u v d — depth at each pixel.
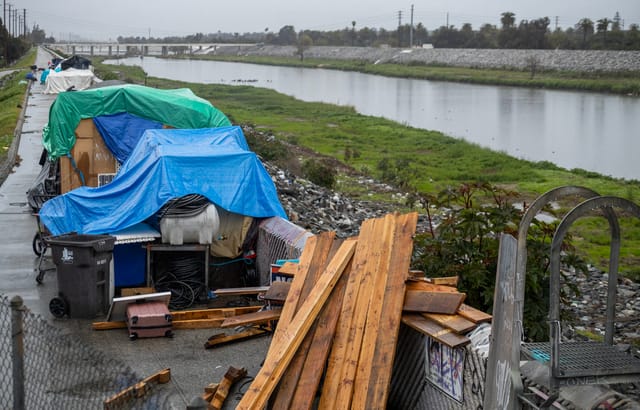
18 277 13.48
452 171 38.97
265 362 7.66
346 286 8.23
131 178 13.56
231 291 11.91
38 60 126.81
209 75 147.12
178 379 9.11
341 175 34.94
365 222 8.84
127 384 7.83
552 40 156.88
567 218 5.72
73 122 17.11
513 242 6.13
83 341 10.40
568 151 50.69
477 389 6.73
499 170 39.84
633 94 96.31
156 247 12.16
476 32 189.38
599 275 18.70
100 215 12.93
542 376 5.95
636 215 5.82
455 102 86.88
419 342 7.68
